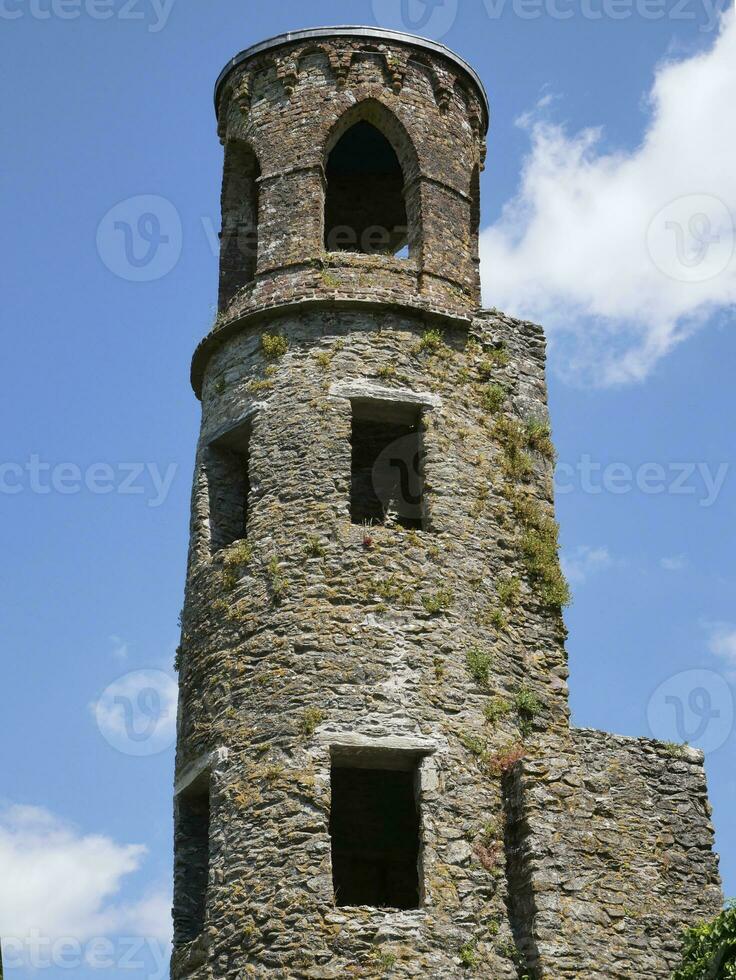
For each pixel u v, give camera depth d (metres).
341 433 26.78
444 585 26.00
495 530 27.11
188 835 25.89
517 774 24.55
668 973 23.56
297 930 23.00
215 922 23.70
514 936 23.61
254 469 26.84
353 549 25.83
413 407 27.45
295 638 25.16
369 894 27.72
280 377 27.42
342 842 27.78
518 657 26.22
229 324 28.31
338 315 27.84
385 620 25.41
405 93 30.16
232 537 27.72
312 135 29.58
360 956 22.84
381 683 24.91
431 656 25.33
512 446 27.95
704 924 23.72
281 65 30.36
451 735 24.84
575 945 23.31
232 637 25.72
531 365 28.97
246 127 30.31
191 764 25.48
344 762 24.72
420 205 29.33
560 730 25.86
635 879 24.11
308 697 24.66
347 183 32.28
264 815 24.00
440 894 23.56
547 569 27.08
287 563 25.80
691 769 25.31
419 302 28.12
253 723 24.80
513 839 24.31
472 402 27.98
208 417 28.25
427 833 23.97
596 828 24.31
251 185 30.95
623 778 24.89
